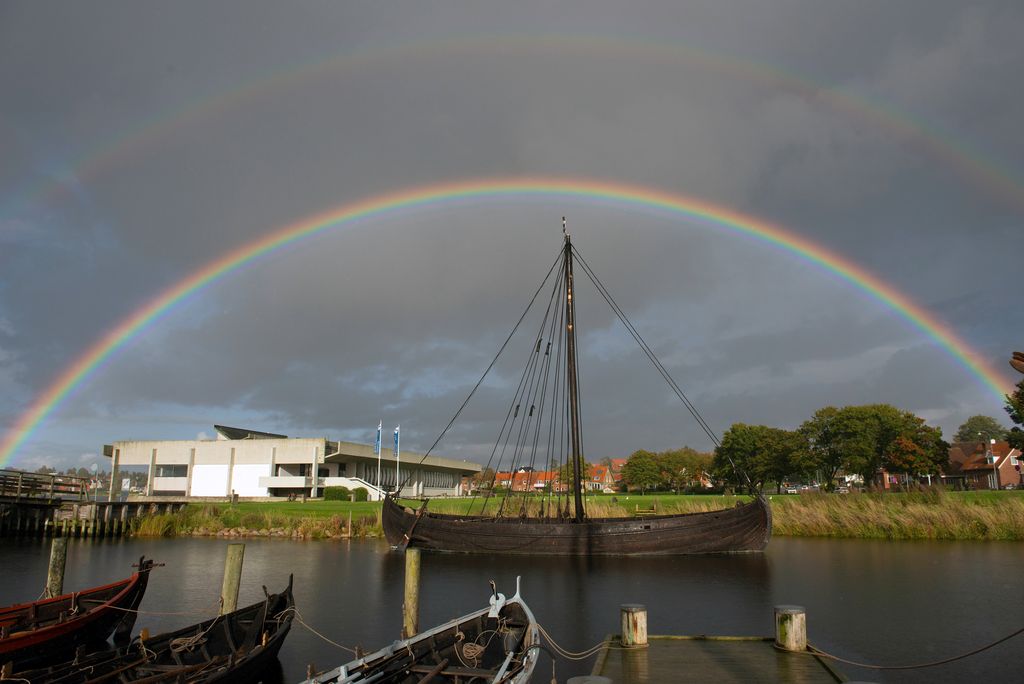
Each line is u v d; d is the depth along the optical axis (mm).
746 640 18297
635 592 32188
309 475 114875
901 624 24219
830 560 41750
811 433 116312
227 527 65312
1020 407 68000
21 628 19000
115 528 65688
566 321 55719
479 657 16578
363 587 34188
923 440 108000
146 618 27281
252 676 16828
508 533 48000
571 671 19078
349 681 13500
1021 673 18156
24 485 69312
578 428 52656
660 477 165875
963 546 47281
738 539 45938
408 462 134125
